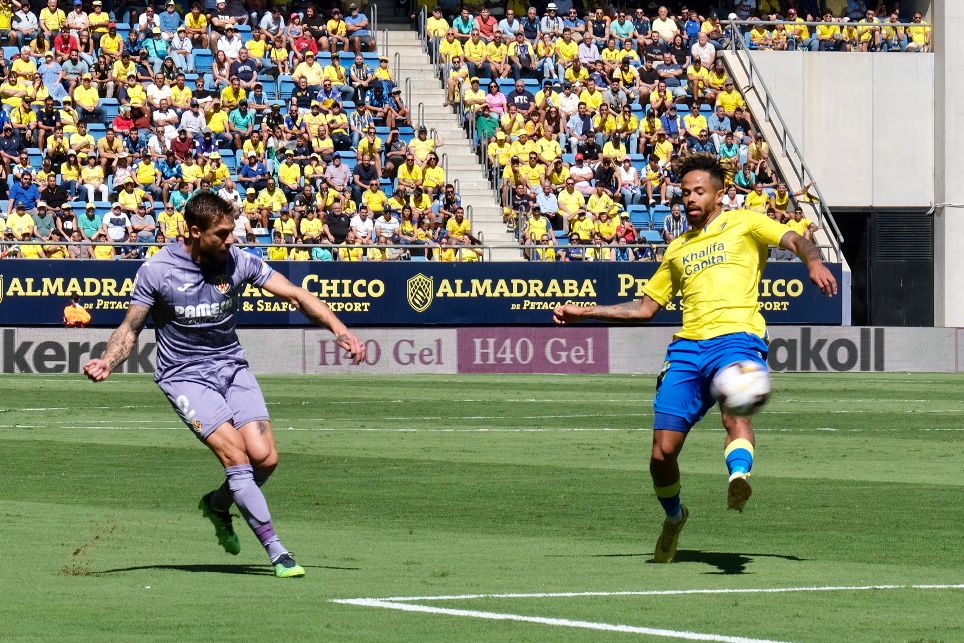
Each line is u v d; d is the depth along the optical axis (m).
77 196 54.66
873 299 70.44
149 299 12.77
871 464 24.11
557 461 24.31
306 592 12.08
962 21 69.50
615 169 60.78
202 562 13.97
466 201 60.81
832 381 48.16
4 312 51.16
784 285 57.28
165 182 54.97
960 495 19.83
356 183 57.59
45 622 10.67
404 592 12.11
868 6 73.56
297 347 51.47
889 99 69.88
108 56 58.88
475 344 52.53
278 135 58.22
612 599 11.80
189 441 27.39
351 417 33.50
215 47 61.72
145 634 10.23
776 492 20.16
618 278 55.56
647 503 18.95
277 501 19.19
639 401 38.69
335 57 61.97
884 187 70.00
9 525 16.61
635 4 72.38
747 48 67.00
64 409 35.06
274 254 54.25
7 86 56.69
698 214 13.84
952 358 54.62
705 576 13.16
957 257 69.62
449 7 69.06
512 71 65.62
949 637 10.30
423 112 63.16
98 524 16.75
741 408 12.70
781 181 64.56
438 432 29.83
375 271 53.94
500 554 14.64
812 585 12.65
